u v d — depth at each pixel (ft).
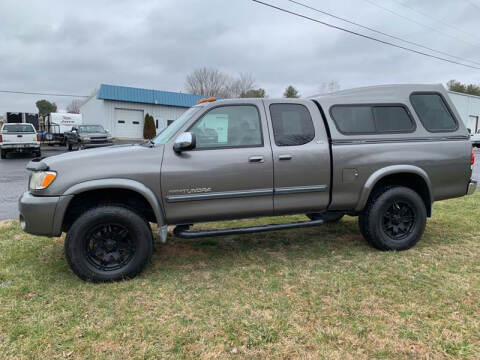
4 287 11.53
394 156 14.05
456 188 14.97
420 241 15.89
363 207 14.24
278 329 9.11
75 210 12.21
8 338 8.83
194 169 12.23
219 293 11.16
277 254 14.58
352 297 10.74
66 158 11.89
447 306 10.13
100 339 8.79
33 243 15.88
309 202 13.52
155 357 8.12
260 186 12.85
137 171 11.82
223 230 12.94
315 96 15.15
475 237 16.47
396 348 8.30
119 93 100.01
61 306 10.36
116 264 12.14
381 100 14.43
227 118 12.93
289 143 13.17
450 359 7.92
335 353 8.15
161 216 12.18
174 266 13.41
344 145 13.66
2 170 43.50
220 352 8.27
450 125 15.02
